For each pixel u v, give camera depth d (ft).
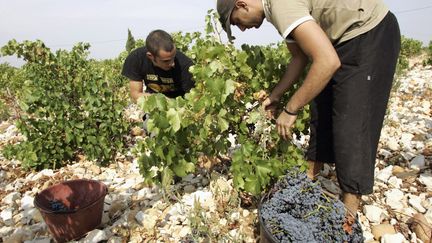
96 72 18.53
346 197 8.85
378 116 8.36
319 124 9.55
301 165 10.17
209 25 10.35
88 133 16.17
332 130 8.84
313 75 7.00
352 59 7.81
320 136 9.66
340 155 8.38
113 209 11.44
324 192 8.29
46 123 16.22
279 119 8.34
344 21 7.59
